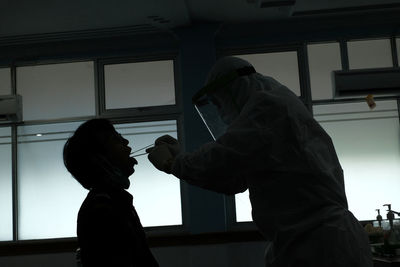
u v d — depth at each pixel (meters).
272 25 5.98
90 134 1.50
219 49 6.07
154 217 5.79
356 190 5.80
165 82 6.11
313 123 1.50
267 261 1.52
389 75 5.28
